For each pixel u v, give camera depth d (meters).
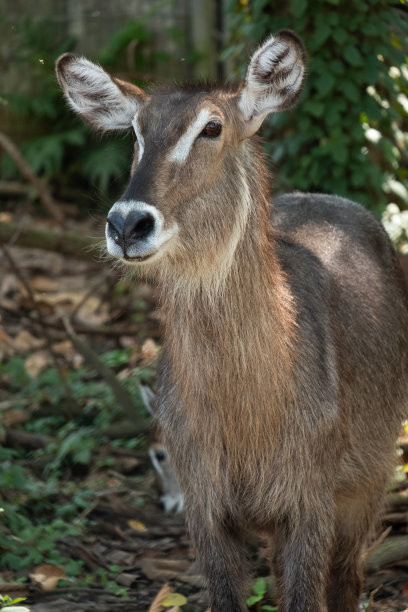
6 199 15.94
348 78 8.94
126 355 10.38
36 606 6.08
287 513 5.32
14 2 16.59
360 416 5.85
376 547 6.81
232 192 5.21
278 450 5.22
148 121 5.15
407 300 6.79
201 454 5.29
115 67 15.64
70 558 7.04
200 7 15.45
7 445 8.81
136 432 8.97
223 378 5.15
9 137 16.41
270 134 9.41
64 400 9.69
